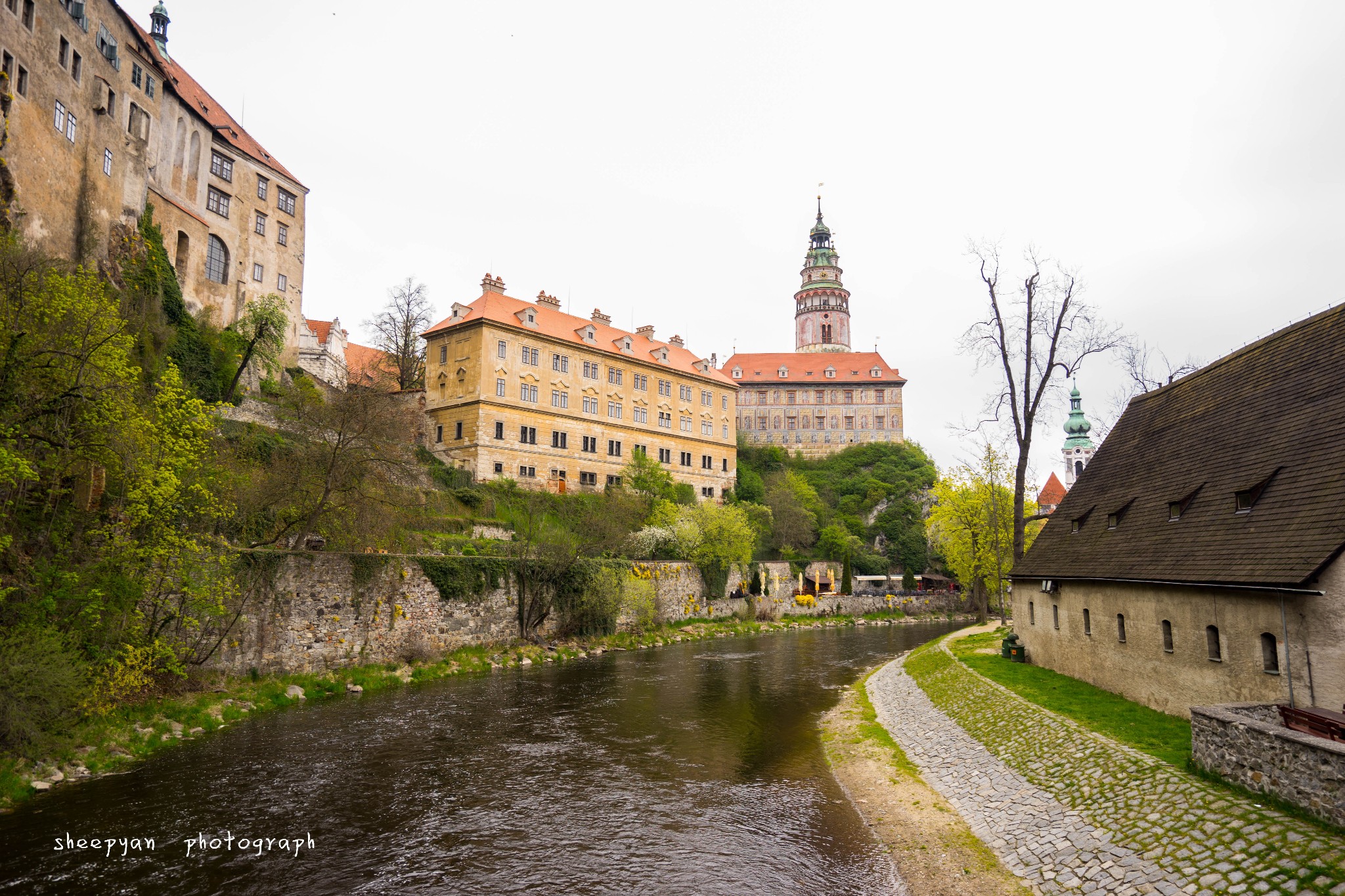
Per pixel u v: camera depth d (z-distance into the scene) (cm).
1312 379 1775
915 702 2527
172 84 4872
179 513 2198
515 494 5956
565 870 1302
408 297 7456
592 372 7294
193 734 2058
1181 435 2247
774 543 8012
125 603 1934
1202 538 1773
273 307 4722
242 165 5844
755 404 12050
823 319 13675
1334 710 1306
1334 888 901
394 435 3731
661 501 6538
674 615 5347
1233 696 1583
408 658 3147
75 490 2069
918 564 9412
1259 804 1142
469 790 1700
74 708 1803
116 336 1948
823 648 4472
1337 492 1441
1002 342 3316
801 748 2133
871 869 1324
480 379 6322
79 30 3562
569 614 4175
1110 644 2127
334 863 1299
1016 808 1487
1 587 1667
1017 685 2291
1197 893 1012
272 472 3198
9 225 2841
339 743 2048
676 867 1321
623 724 2384
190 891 1177
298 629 2723
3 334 1766
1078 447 10388
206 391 4175
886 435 11850
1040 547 2733
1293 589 1374
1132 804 1302
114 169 3844
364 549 3416
